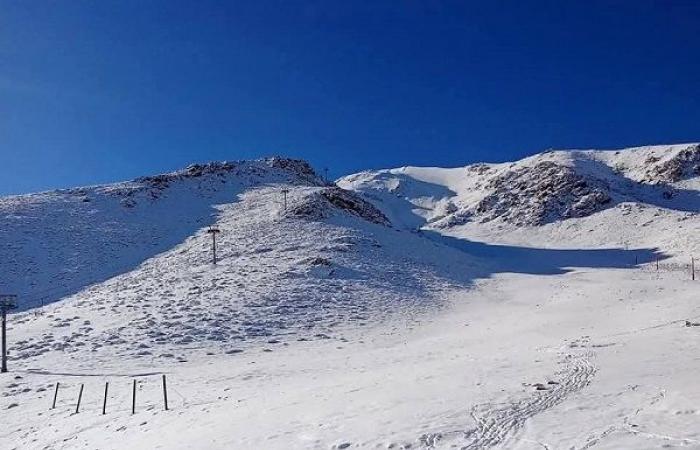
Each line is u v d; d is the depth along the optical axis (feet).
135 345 117.60
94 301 162.91
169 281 183.32
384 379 69.51
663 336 89.25
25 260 240.73
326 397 60.08
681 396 44.01
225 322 136.05
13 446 61.21
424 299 181.47
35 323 142.20
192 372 97.09
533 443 36.60
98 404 76.89
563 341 95.71
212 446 45.01
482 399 50.93
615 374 58.75
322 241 248.11
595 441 35.01
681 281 214.48
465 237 448.65
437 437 40.16
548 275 265.95
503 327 133.18
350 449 39.78
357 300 167.63
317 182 483.10
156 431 55.93
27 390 88.07
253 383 83.30
